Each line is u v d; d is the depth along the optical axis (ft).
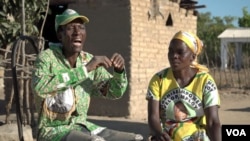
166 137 11.59
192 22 45.91
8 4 26.55
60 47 12.60
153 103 12.26
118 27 37.14
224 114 44.21
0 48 26.16
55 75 11.48
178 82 12.32
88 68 11.76
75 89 12.28
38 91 11.52
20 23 26.50
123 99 37.01
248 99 60.34
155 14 39.60
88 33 38.22
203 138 11.67
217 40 166.09
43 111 12.02
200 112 12.22
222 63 113.60
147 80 39.01
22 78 25.14
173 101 12.21
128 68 36.83
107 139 11.85
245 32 124.88
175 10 42.86
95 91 13.17
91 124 12.33
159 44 40.68
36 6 27.50
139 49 37.81
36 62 12.24
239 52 121.49
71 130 11.67
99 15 37.81
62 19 12.17
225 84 77.15
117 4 37.11
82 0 38.34
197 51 12.35
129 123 33.60
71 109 12.10
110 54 37.45
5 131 24.09
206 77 12.26
